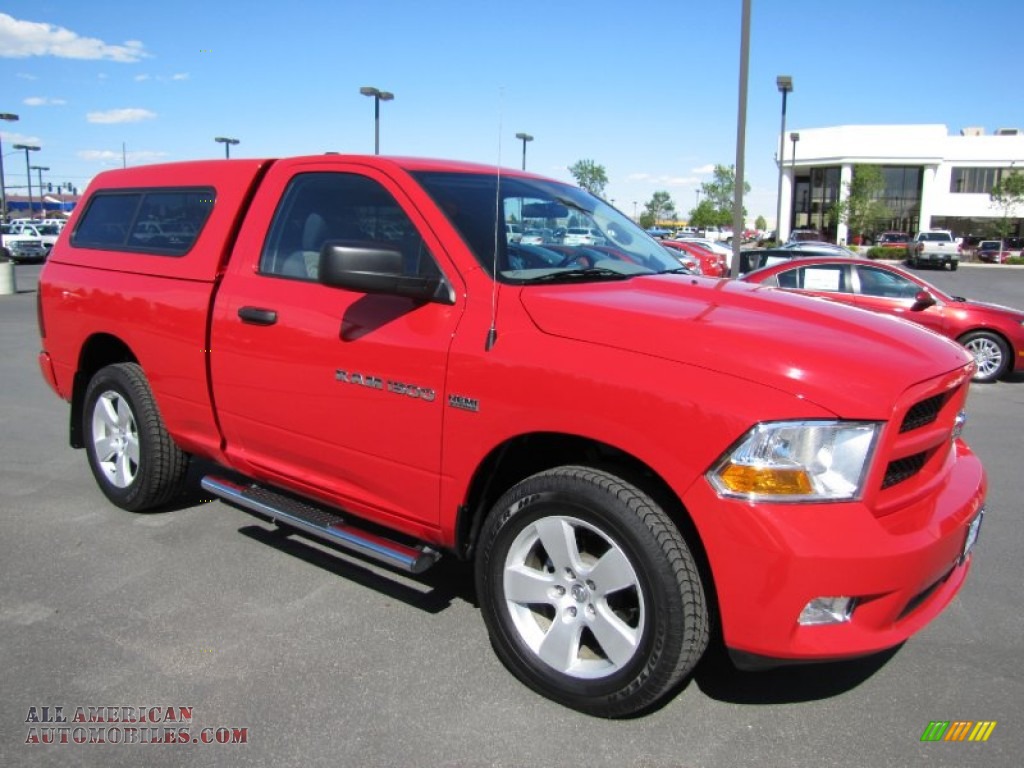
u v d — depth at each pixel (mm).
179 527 4508
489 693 2947
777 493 2344
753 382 2408
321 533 3447
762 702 2918
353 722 2766
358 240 3285
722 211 74875
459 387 2924
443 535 3158
